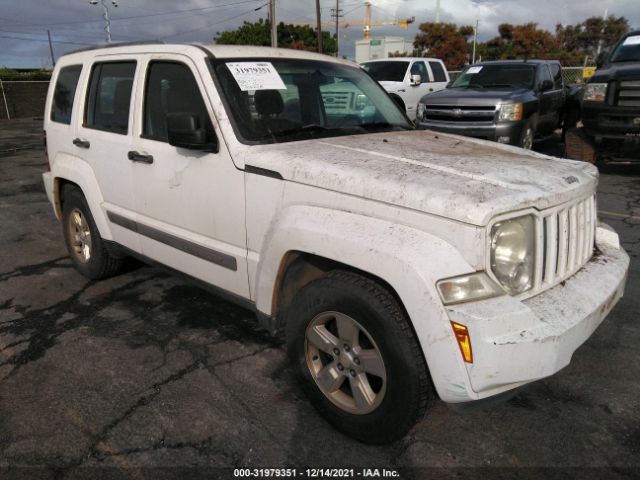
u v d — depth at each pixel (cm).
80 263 472
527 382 219
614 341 355
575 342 226
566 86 1288
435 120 980
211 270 327
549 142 1295
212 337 367
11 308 414
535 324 213
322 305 255
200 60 319
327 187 252
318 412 278
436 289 210
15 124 2191
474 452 256
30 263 516
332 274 253
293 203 267
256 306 296
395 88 1306
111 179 393
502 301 213
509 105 905
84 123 424
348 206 246
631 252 515
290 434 269
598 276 262
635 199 723
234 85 313
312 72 365
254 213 288
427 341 213
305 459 252
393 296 232
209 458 253
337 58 412
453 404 226
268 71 336
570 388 306
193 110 321
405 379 229
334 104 365
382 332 231
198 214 324
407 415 233
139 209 373
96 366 330
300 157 272
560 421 278
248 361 336
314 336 266
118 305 418
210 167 308
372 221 236
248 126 304
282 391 305
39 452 256
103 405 292
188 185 325
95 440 265
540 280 235
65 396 300
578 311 231
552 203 236
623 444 261
